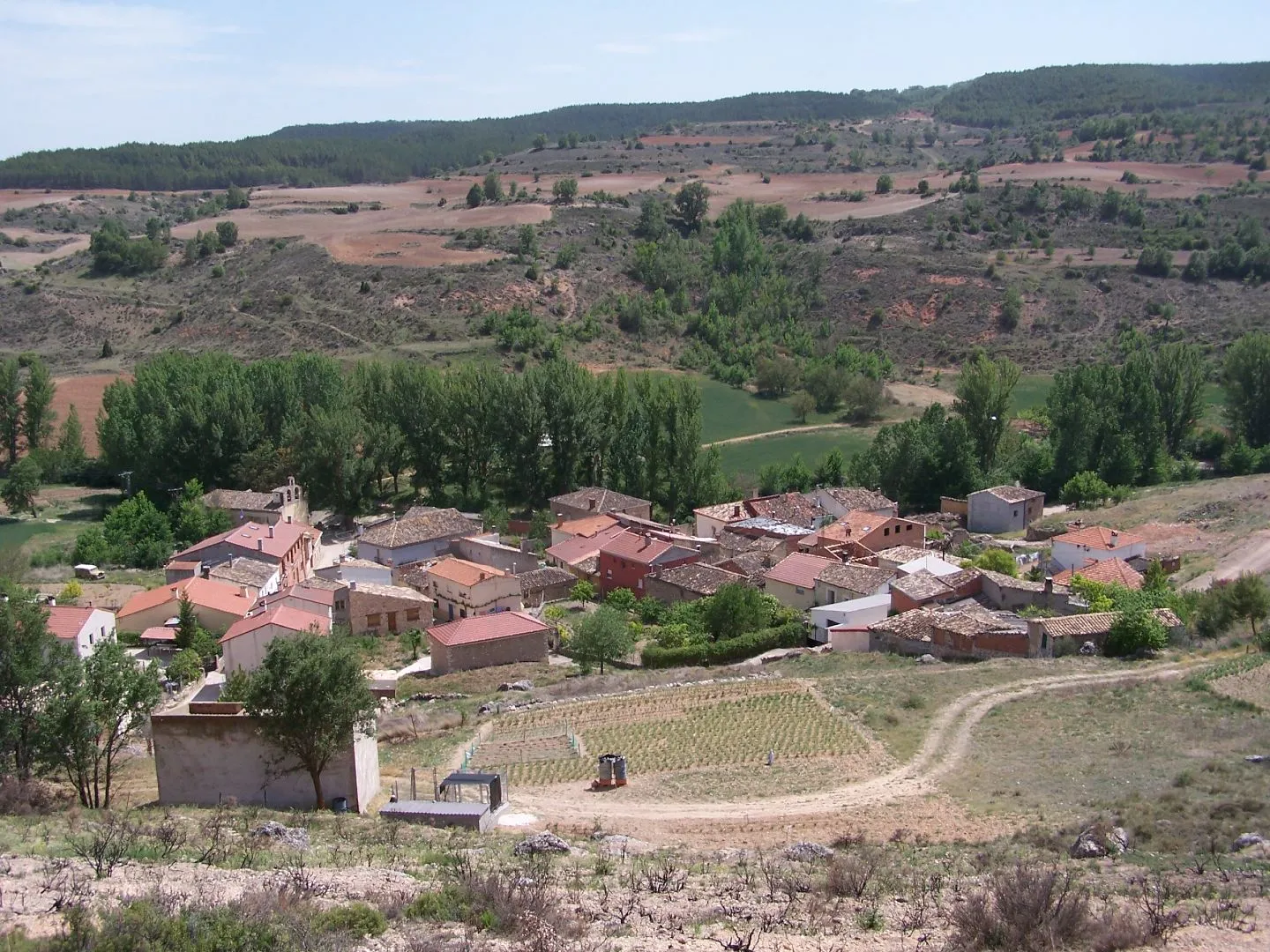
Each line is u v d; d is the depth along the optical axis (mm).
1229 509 99312
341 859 31547
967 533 104312
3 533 109000
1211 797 39875
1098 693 55406
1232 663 57125
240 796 42562
